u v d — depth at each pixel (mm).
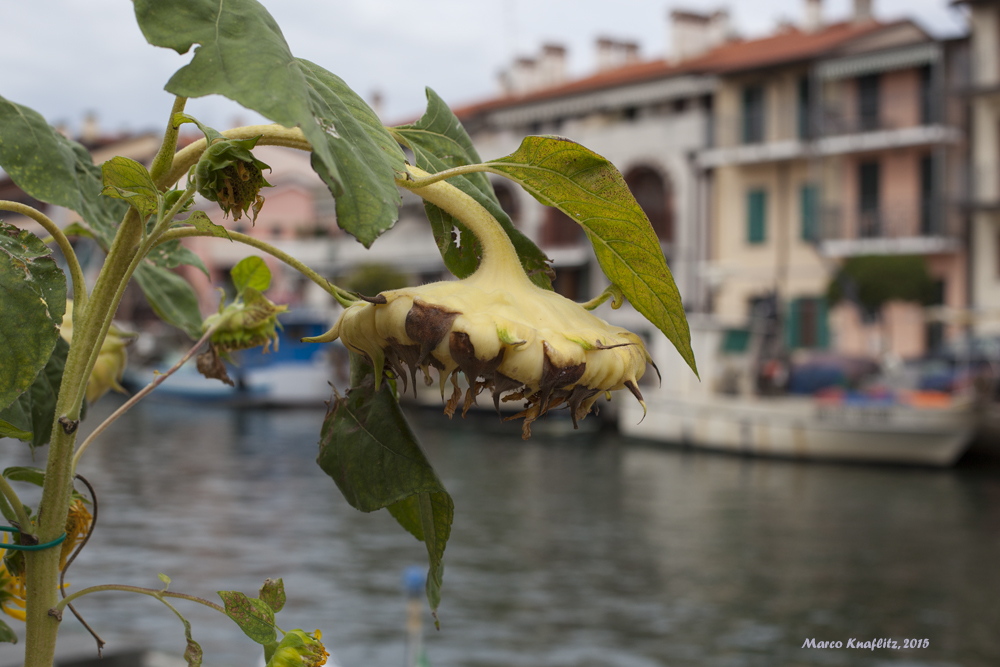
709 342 25469
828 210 31641
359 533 13883
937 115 29797
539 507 16391
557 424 29031
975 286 29812
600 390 738
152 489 17391
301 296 39094
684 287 33656
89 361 867
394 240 38812
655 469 21172
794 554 12992
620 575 11828
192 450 23125
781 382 25484
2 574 1067
